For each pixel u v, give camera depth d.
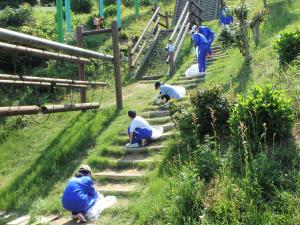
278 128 5.51
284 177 4.88
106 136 8.11
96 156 7.47
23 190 6.98
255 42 10.69
